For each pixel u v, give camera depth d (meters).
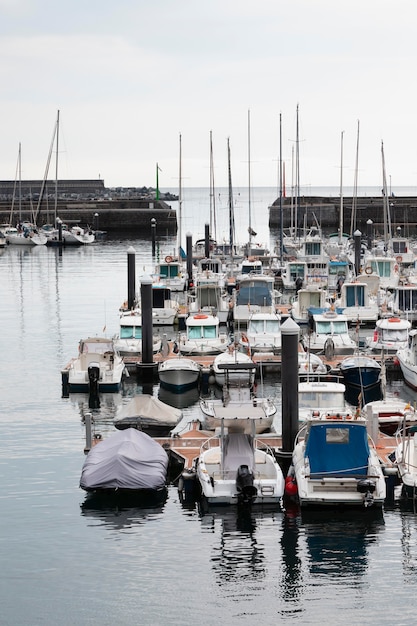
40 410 43.16
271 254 105.38
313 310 60.34
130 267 69.00
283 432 34.84
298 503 31.23
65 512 30.56
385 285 77.56
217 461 33.34
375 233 136.25
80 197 198.75
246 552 27.52
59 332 63.94
